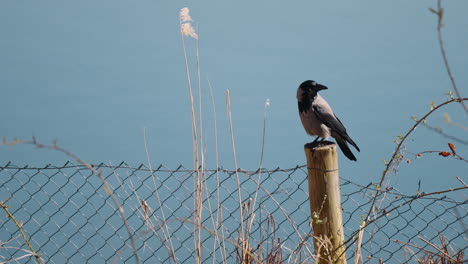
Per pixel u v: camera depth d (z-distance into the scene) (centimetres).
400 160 812
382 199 841
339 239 872
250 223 823
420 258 850
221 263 855
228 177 912
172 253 802
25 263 1132
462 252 802
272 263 812
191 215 855
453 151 785
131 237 608
